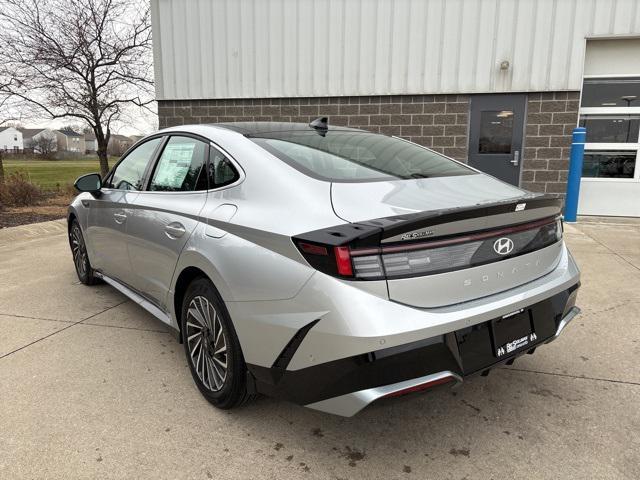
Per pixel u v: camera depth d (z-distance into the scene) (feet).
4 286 15.56
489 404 8.74
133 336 11.58
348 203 6.92
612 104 26.23
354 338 6.02
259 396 8.43
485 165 26.89
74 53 35.88
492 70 25.89
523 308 7.38
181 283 9.21
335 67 27.58
